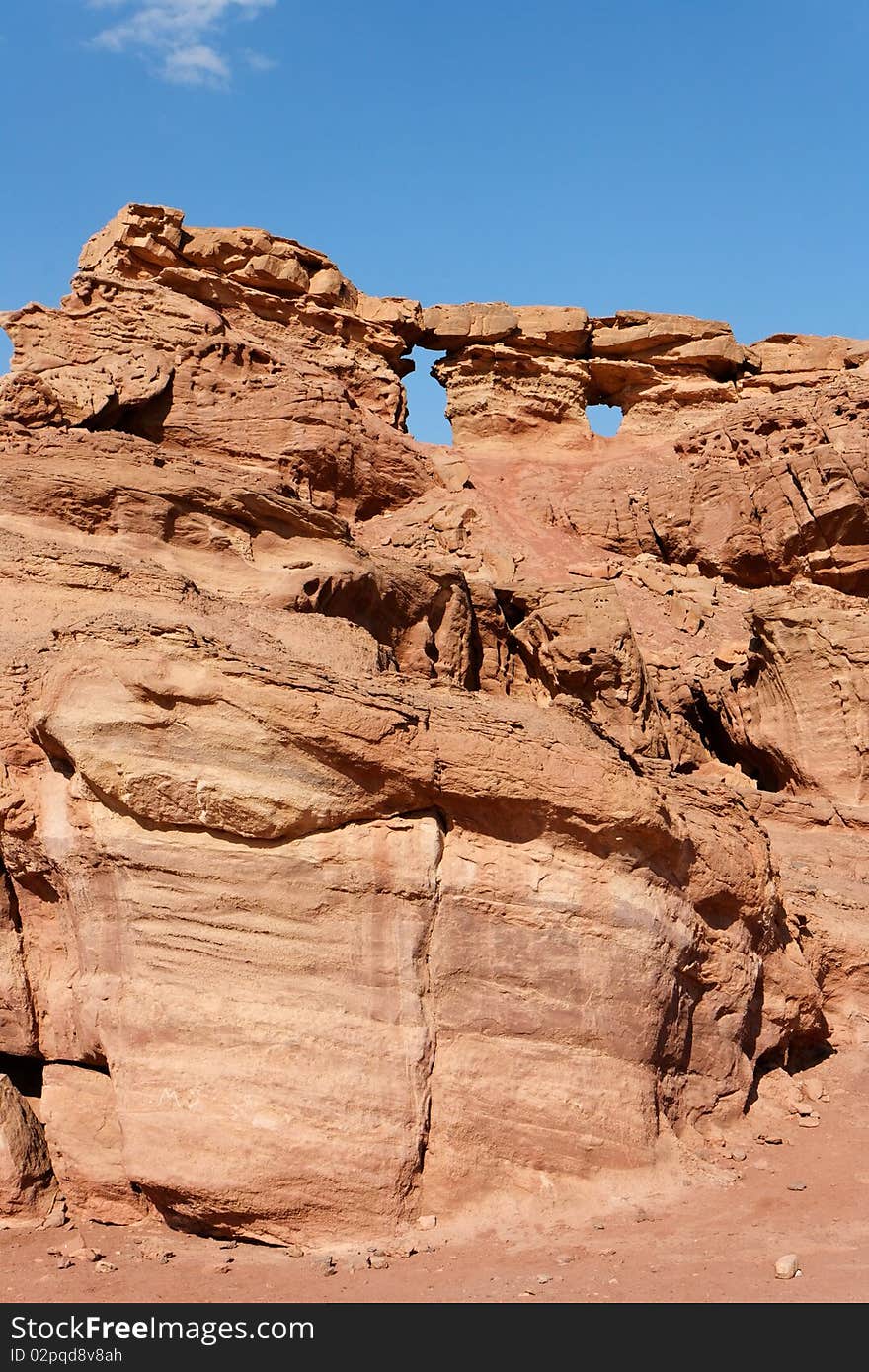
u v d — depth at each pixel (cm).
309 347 3594
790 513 3241
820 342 4156
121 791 1221
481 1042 1229
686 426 4069
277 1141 1145
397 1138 1162
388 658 1914
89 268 3547
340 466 3005
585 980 1271
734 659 2744
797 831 2248
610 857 1302
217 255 3572
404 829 1246
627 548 3441
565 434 4044
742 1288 1022
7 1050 1288
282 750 1220
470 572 2828
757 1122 1462
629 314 4134
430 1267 1084
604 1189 1222
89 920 1244
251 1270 1096
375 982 1207
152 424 2859
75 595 1708
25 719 1310
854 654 2428
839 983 1775
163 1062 1174
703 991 1433
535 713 1598
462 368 4078
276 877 1216
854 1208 1220
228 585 2109
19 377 2625
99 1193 1212
